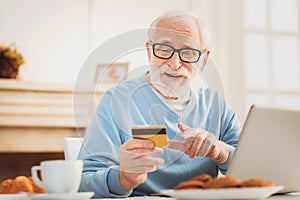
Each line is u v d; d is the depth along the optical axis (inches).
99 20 128.1
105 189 50.9
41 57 121.0
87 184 52.4
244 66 138.3
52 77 121.8
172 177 60.7
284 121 43.3
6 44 117.3
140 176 49.8
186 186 32.5
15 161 109.2
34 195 34.9
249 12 139.9
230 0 138.5
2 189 42.5
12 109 102.3
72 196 34.8
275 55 141.7
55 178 36.2
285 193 49.1
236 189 30.5
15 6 119.1
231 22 138.1
